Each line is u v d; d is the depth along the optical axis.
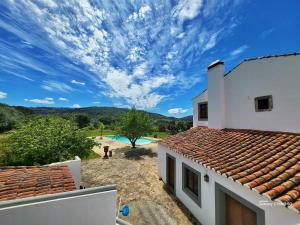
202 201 7.07
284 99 7.01
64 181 4.96
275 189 3.99
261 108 8.10
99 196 3.90
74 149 11.66
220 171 5.69
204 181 6.95
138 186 10.82
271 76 7.55
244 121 8.93
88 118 56.91
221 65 10.45
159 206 8.45
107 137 38.97
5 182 4.73
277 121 7.26
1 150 10.92
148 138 36.00
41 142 10.56
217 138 9.11
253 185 4.42
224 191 5.82
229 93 10.00
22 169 6.19
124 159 17.72
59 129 12.02
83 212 3.74
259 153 6.09
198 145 8.98
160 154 12.15
